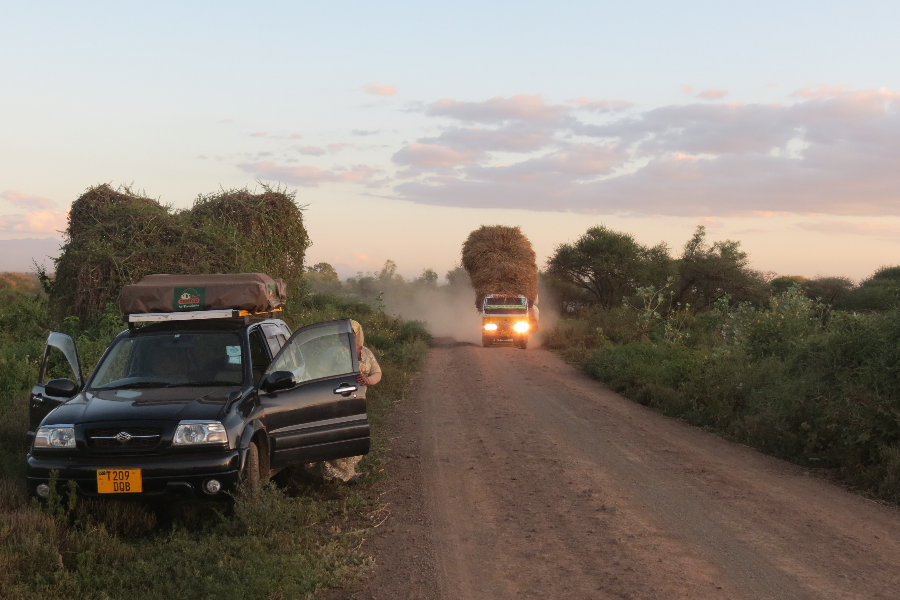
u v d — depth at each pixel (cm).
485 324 2759
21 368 1110
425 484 750
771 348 1493
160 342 680
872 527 596
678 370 1448
